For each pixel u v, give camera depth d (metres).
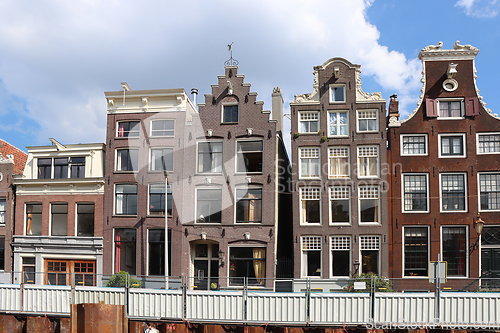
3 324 18.72
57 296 18.52
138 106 26.73
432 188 23.48
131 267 25.52
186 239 25.05
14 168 28.73
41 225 26.98
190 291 17.59
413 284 22.91
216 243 25.69
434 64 24.33
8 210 27.33
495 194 23.11
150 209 25.73
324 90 24.94
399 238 23.39
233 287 22.67
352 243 23.56
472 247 22.78
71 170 27.19
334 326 16.69
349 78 24.80
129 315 17.77
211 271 25.64
